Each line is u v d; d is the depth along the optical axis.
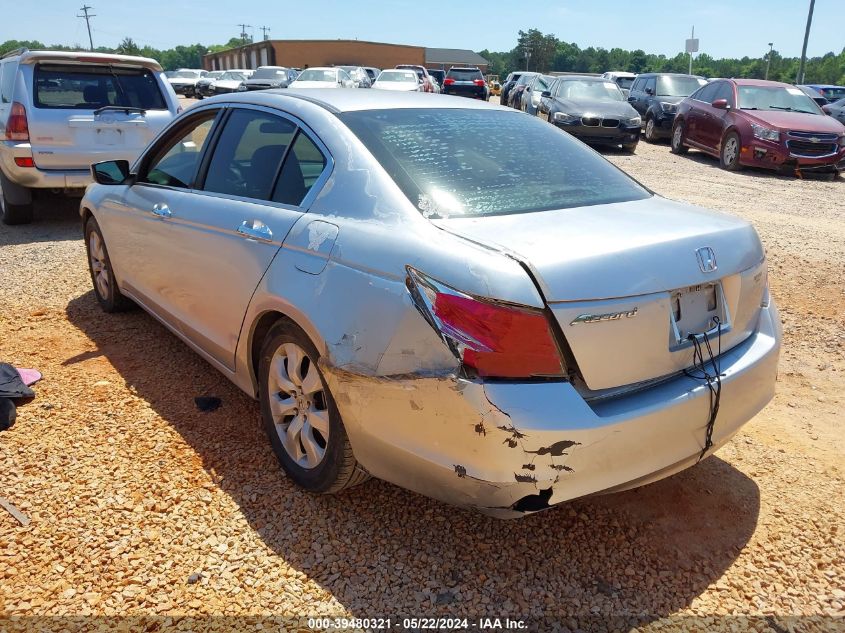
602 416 2.27
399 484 2.56
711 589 2.54
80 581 2.48
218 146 3.73
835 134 12.59
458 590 2.50
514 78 27.53
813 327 5.15
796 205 9.90
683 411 2.44
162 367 4.27
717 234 2.66
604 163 3.44
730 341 2.73
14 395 3.70
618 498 3.05
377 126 3.06
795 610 2.46
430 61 89.12
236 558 2.62
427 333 2.29
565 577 2.57
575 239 2.39
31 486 3.00
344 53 67.56
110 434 3.46
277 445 3.12
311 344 2.78
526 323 2.18
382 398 2.43
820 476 3.25
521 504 2.26
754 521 2.92
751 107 13.62
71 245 7.27
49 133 7.37
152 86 8.16
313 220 2.86
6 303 5.40
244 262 3.15
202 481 3.08
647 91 19.50
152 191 4.17
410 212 2.60
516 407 2.17
